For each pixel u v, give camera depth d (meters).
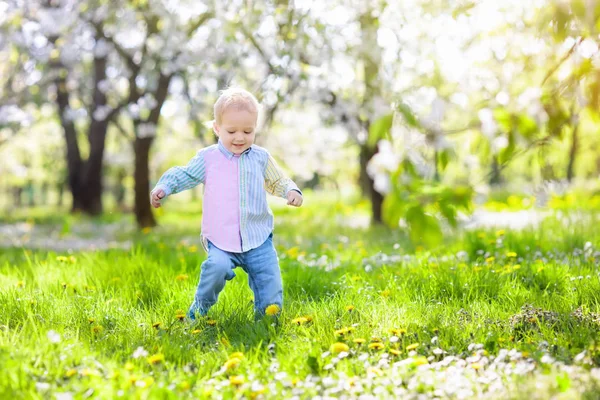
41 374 3.01
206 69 11.38
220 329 3.92
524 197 16.39
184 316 4.03
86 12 11.31
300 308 4.27
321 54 8.98
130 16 10.94
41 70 13.79
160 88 14.38
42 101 16.03
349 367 3.15
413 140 2.36
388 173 2.33
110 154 27.28
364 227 13.57
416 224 2.28
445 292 4.68
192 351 3.43
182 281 5.24
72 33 11.77
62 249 10.34
